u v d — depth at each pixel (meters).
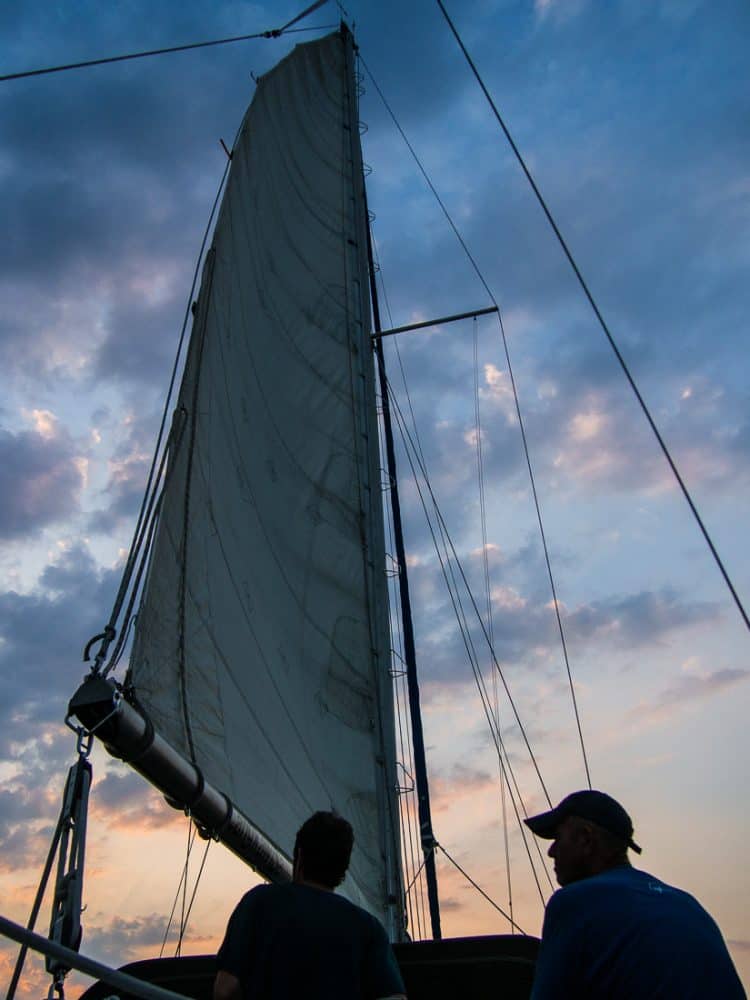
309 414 11.33
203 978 4.81
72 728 5.32
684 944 2.61
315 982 3.28
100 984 4.76
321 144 14.22
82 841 4.88
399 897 9.23
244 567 8.73
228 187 10.67
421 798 13.01
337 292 12.85
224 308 9.73
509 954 4.91
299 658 9.41
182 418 8.20
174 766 6.05
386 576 11.20
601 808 3.19
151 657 6.64
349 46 16.08
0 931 2.97
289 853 7.77
